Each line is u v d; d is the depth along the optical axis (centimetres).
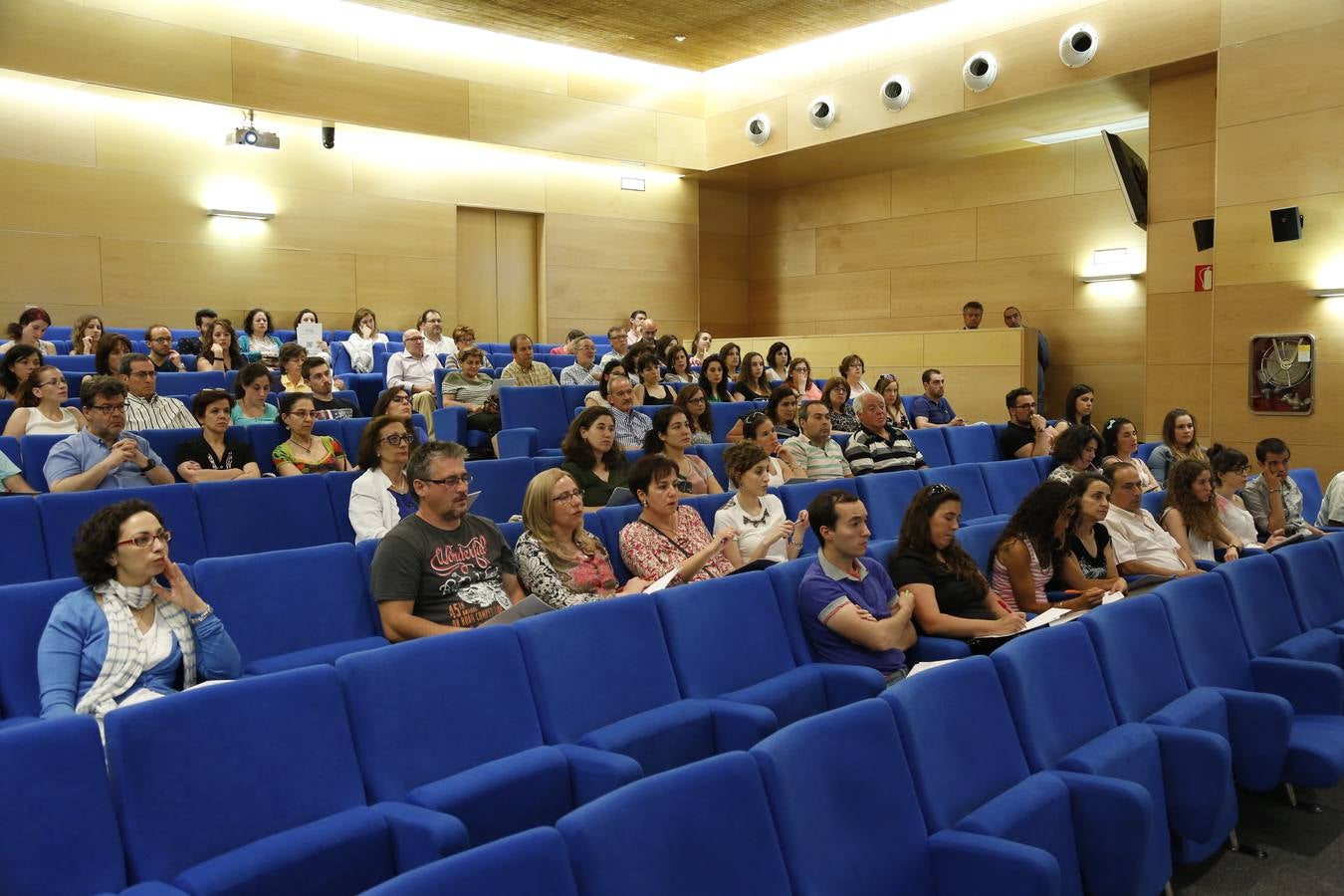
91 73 843
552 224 1177
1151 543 466
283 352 724
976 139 1073
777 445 536
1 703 264
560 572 349
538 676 258
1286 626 365
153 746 196
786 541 426
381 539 340
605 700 270
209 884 183
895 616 332
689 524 398
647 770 259
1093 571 423
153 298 928
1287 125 757
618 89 1160
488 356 898
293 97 945
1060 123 1009
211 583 311
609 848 161
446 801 215
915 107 1003
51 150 875
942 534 360
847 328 1271
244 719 209
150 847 190
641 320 1012
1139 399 1033
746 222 1366
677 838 170
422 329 939
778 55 1130
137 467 449
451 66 1045
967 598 360
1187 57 812
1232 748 294
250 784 205
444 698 240
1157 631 306
